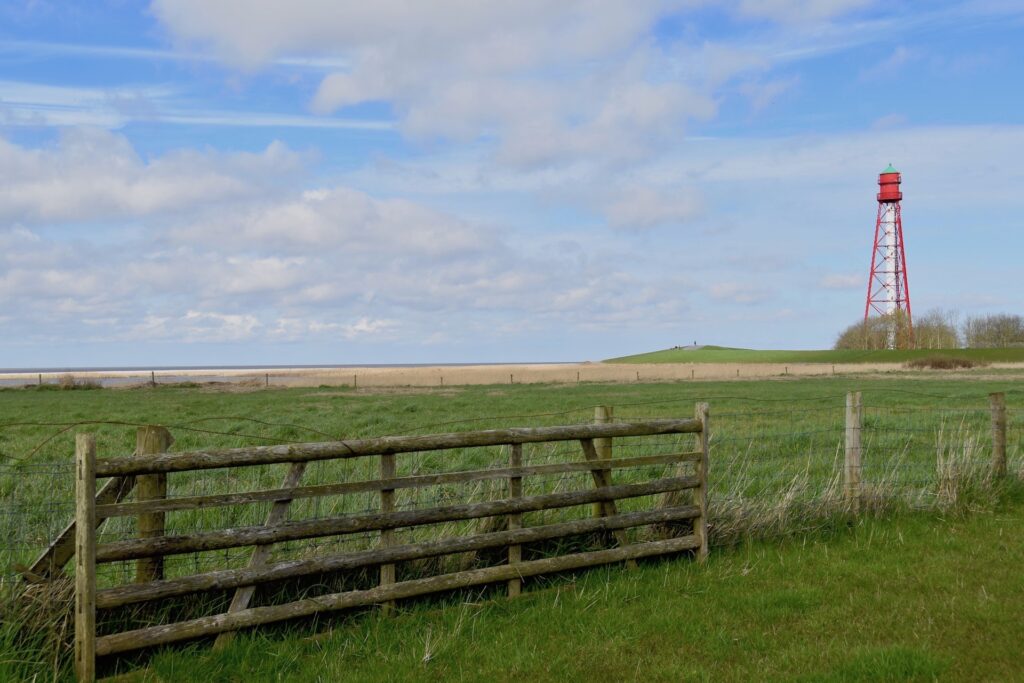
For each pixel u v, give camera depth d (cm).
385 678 540
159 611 595
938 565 786
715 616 663
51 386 6025
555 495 745
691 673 548
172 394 5044
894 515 982
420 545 671
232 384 6556
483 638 614
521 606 686
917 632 616
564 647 598
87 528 521
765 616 657
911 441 1590
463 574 690
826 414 2477
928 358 8931
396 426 2441
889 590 720
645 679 545
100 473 532
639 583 744
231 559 742
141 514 593
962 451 1150
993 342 13462
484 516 705
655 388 5338
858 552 844
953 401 3212
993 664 553
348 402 3962
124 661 557
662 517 807
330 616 644
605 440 815
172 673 537
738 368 9288
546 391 5069
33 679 508
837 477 1008
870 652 567
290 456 612
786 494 956
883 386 5128
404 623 638
